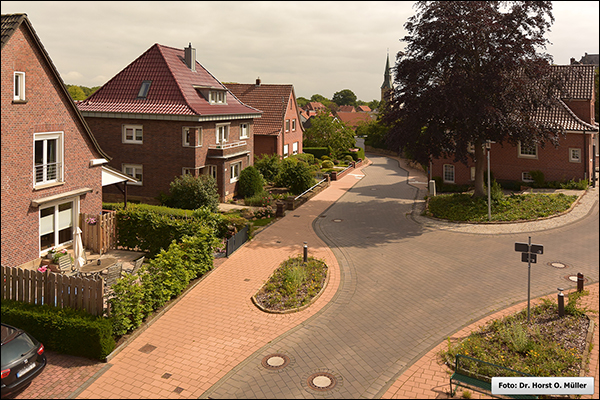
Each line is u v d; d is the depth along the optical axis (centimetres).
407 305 1422
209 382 995
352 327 1270
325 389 971
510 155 3406
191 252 1591
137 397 938
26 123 1564
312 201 3145
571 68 3425
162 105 2891
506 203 2614
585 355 1073
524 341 1105
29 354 940
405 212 2806
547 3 2475
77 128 1805
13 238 1538
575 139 3152
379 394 955
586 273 1672
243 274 1661
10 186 1517
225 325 1269
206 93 3123
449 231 2323
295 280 1541
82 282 1152
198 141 2845
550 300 1401
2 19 1516
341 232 2325
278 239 2162
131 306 1204
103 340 1065
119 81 3094
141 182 2945
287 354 1119
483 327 1245
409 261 1856
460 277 1661
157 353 1114
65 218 1798
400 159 6556
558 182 3195
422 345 1170
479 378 959
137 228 1870
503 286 1562
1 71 1454
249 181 3189
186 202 2617
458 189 3497
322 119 6019
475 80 2416
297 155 4888
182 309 1366
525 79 2538
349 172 4856
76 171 1812
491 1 2602
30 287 1211
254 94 4844
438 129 2541
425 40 2594
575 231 2203
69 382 984
